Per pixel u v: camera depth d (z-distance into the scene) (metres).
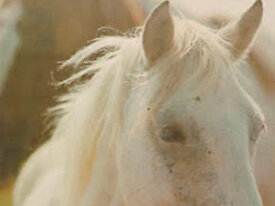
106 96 6.17
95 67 6.25
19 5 9.64
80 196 6.22
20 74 9.21
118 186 6.13
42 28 9.32
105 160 6.16
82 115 6.21
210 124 5.93
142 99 6.03
